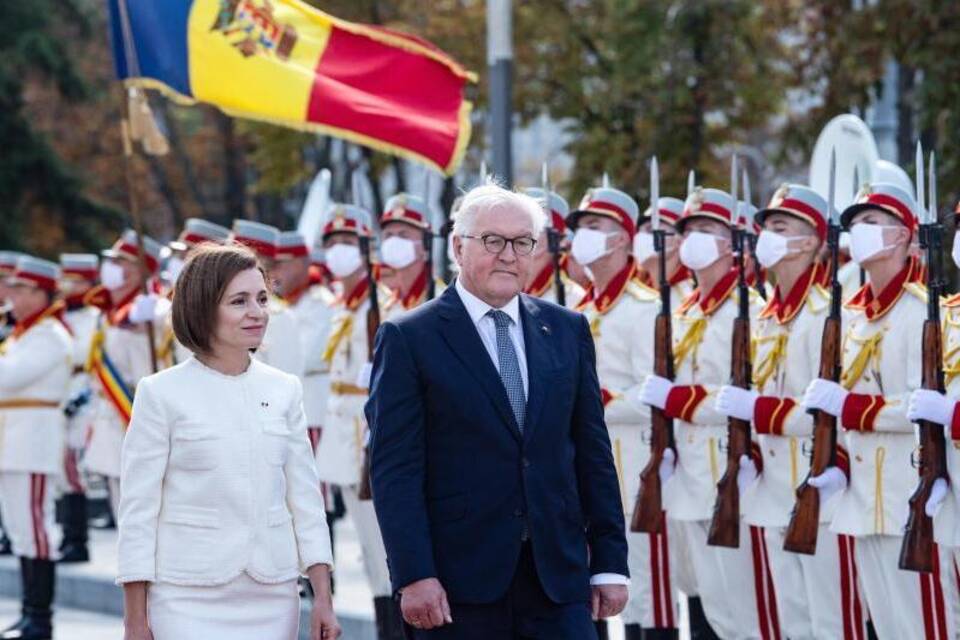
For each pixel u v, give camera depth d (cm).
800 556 1185
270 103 1441
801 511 1094
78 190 3759
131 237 1789
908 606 1077
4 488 1642
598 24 2792
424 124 1444
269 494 852
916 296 1066
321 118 1438
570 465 862
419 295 1420
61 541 2028
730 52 2505
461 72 1466
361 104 1438
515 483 845
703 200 1238
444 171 1450
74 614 1827
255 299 852
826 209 1170
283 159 3033
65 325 1705
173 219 4450
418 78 1463
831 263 1094
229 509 840
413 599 830
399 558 833
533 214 857
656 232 1232
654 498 1213
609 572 866
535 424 848
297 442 870
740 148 2859
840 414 1082
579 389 878
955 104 2073
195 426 840
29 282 1659
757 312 1235
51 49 3706
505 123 1983
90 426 1883
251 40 1452
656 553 1284
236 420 848
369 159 3086
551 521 845
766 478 1188
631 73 2548
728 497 1159
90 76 4222
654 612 1288
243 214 4091
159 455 838
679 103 2500
